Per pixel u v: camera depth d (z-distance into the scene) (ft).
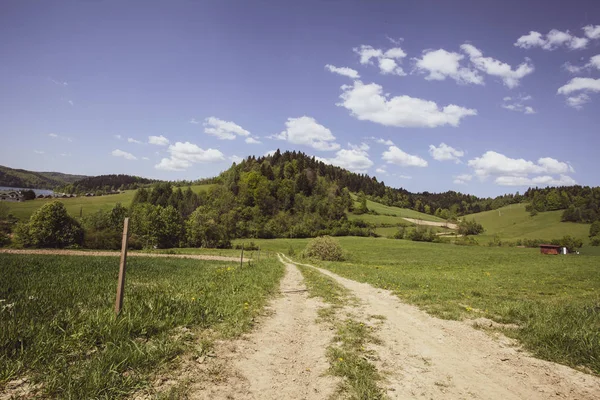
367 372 18.19
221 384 15.81
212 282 47.80
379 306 38.50
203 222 270.26
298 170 572.10
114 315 21.26
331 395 15.57
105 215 277.44
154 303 26.14
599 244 331.98
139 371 15.94
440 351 22.41
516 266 136.87
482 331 27.50
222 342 21.97
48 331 18.61
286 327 27.89
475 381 17.67
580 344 21.74
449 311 34.68
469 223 443.32
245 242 307.99
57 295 30.07
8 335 16.96
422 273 100.68
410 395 15.80
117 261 92.58
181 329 23.20
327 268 107.55
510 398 15.83
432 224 483.51
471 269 123.44
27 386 13.65
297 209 441.27
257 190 417.90
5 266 63.05
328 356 20.89
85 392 13.33
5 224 234.99
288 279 67.36
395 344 23.73
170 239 261.85
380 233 396.16
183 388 14.85
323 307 37.24
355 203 537.24
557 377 18.38
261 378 17.06
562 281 79.20
